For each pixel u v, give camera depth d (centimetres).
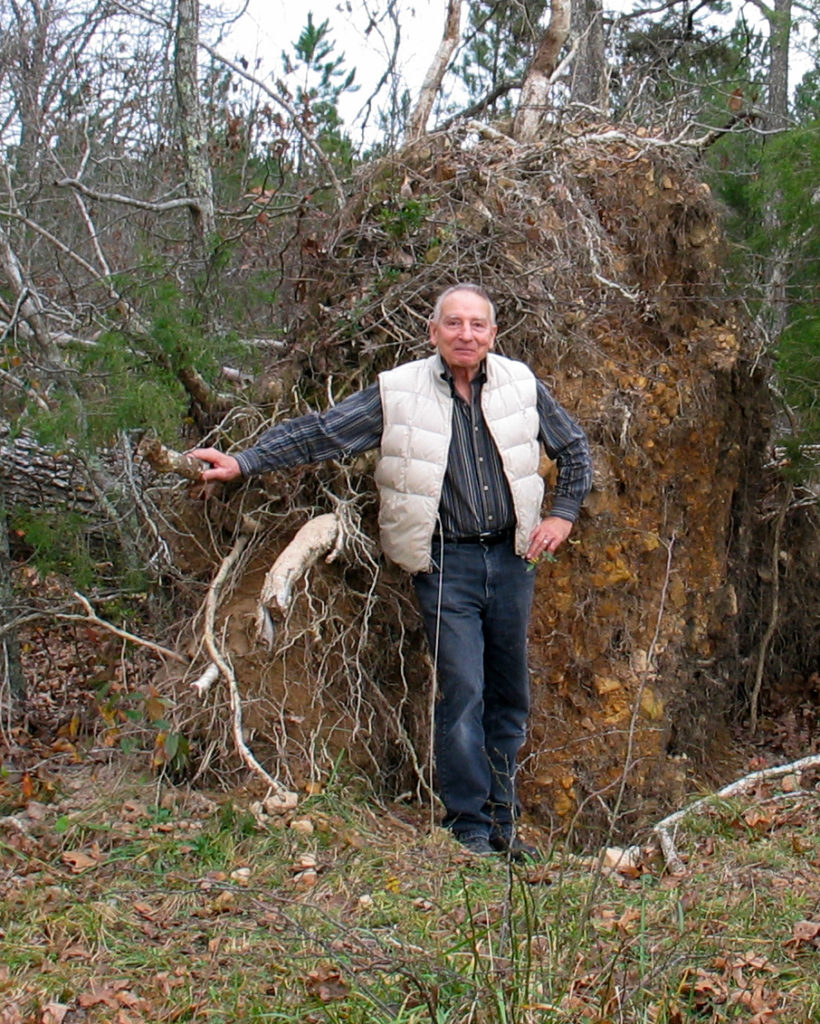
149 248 609
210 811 420
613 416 513
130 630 546
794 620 650
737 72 1144
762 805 464
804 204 644
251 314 628
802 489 648
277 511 486
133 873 371
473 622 420
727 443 575
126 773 453
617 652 515
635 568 523
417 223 502
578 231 526
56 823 403
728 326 571
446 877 381
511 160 538
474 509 409
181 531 510
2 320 609
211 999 296
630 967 305
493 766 438
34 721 545
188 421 518
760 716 627
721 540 570
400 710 484
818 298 632
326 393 499
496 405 405
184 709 456
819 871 385
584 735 505
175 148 867
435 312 407
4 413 561
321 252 526
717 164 860
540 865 399
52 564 554
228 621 469
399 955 308
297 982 300
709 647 571
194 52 645
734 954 316
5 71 785
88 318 592
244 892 354
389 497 411
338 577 478
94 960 318
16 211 607
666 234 558
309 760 450
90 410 488
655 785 516
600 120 610
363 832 413
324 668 468
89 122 905
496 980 282
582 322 516
